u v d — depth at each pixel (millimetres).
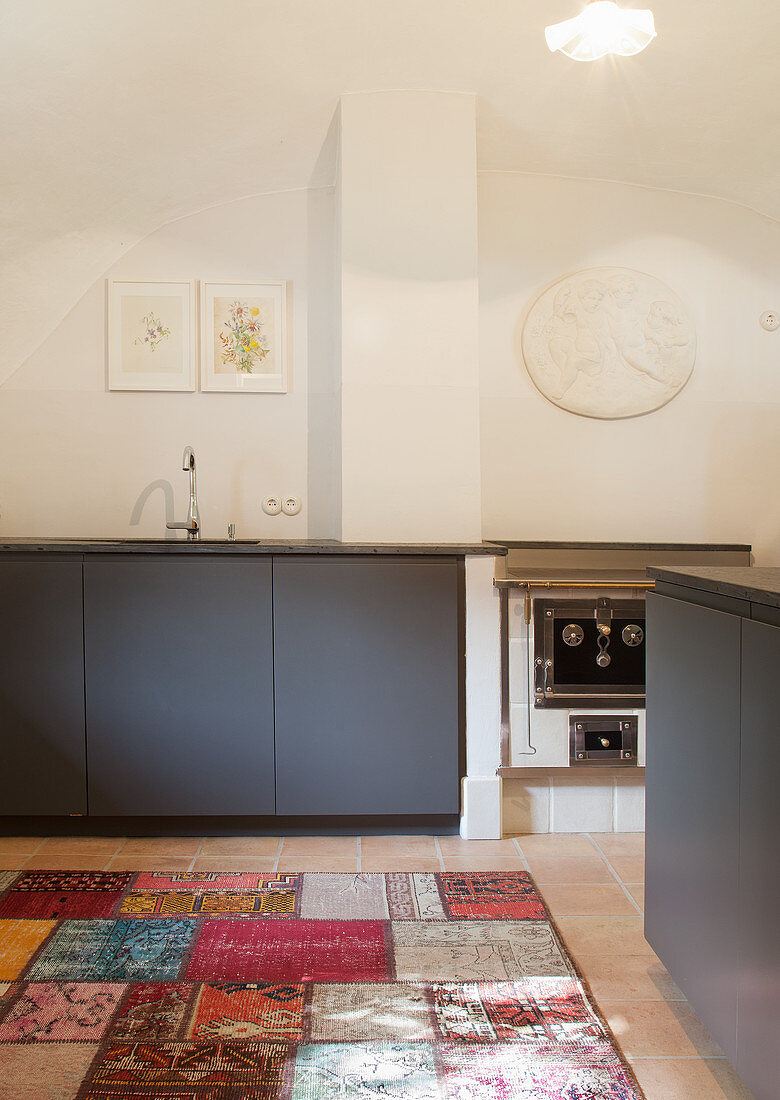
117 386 3502
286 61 2785
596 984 1967
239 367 3541
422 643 2793
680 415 3641
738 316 3646
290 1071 1638
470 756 2840
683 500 3652
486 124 3189
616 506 3633
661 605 1896
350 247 2986
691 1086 1610
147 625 2773
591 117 3141
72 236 3322
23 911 2287
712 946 1613
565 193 3600
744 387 3650
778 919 1350
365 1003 1867
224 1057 1676
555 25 2439
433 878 2520
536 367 3576
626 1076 1630
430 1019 1810
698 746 1686
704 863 1652
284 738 2785
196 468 3537
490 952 2090
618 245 3613
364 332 2990
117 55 2641
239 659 2779
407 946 2115
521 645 2840
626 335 3600
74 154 2988
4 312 3354
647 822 1990
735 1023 1512
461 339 3008
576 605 2838
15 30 2451
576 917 2291
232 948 2094
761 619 1449
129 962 2025
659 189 3625
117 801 2785
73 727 2777
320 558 2777
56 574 2766
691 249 3633
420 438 3002
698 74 2867
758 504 3666
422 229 2998
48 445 3506
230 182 3422
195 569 2771
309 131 3170
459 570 2826
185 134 3086
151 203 3395
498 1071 1643
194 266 3531
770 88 2928
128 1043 1716
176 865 2604
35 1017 1799
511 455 3605
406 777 2801
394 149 2992
